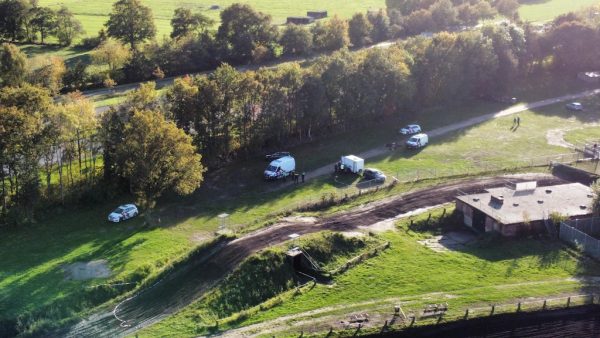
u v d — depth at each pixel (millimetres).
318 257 82250
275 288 76812
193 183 91938
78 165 105562
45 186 96375
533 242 88562
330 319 69875
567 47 182750
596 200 91812
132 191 92750
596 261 83375
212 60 187125
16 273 76562
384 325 68875
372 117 140625
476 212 93938
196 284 75562
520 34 175750
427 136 133125
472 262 83250
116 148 94188
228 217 95188
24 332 66750
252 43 189000
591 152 124438
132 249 83562
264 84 119938
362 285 77188
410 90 142000
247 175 112375
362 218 95250
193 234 89188
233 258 79625
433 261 83125
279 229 88500
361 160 113000
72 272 76938
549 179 112062
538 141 134375
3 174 89875
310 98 126125
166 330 67438
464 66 157500
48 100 98625
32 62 164500
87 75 168750
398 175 113500
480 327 70500
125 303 72375
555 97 169000
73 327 68188
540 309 72375
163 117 95750
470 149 128750
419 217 95562
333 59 129250
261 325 68750
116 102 147750
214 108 110562
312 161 120000
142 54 177750
